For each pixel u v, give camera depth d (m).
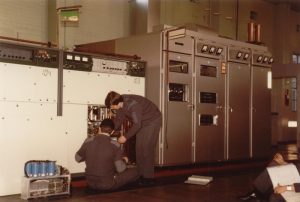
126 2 10.21
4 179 5.21
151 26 9.27
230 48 8.37
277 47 15.68
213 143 7.95
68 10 7.94
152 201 4.98
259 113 9.06
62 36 8.91
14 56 5.32
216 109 8.05
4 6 7.94
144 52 7.30
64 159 5.83
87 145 5.52
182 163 7.34
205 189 5.83
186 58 7.46
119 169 5.46
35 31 8.41
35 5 8.41
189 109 7.50
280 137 15.33
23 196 5.05
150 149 6.18
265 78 9.25
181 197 5.24
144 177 6.18
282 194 4.29
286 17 15.69
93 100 6.20
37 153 5.54
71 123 5.92
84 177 6.04
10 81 5.29
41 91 5.59
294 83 16.48
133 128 5.88
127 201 4.95
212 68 8.08
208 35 7.91
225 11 13.32
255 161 9.05
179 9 11.56
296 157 10.07
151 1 9.26
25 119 5.43
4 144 5.23
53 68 5.72
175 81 7.27
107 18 9.82
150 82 7.18
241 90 8.62
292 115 16.14
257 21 14.80
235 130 8.46
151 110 6.24
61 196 5.14
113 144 5.48
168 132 7.12
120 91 6.60
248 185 6.20
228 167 8.18
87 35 9.41
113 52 7.88
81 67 6.05
